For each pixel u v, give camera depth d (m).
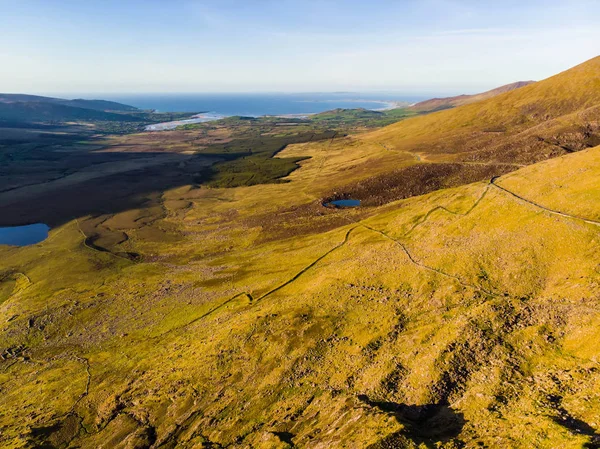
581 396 32.88
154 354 71.06
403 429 34.09
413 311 58.31
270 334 62.97
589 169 79.00
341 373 50.28
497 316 49.91
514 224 71.12
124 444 49.97
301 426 42.84
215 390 55.41
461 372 43.09
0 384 71.94
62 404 62.41
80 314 92.94
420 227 89.31
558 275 55.09
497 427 32.28
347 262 84.56
